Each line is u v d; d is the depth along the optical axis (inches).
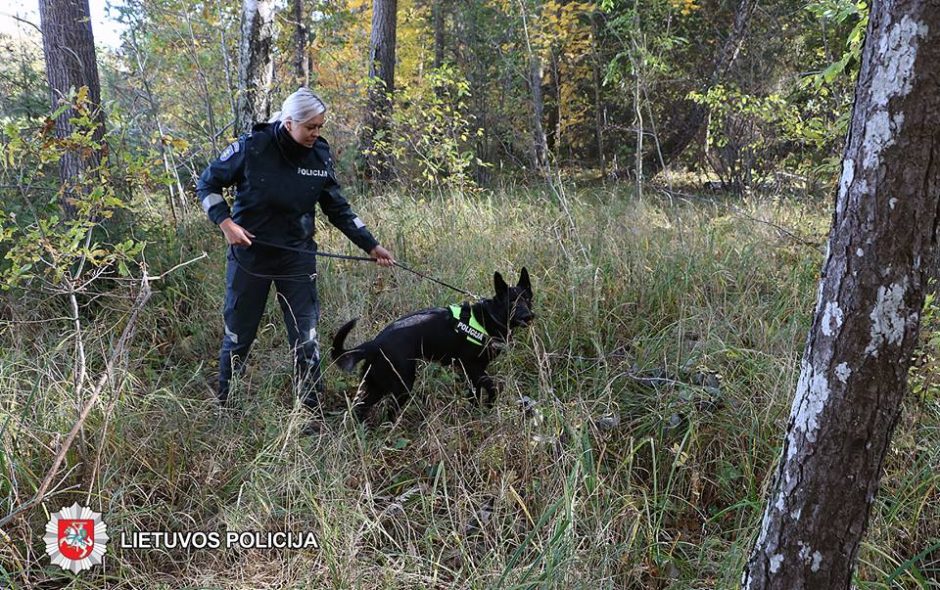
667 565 100.7
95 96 245.6
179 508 110.5
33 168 193.5
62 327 168.4
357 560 97.4
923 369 112.7
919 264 60.4
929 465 106.6
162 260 203.0
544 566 93.4
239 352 142.0
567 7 350.3
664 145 455.8
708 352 145.6
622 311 176.2
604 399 135.3
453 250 218.2
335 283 196.1
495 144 450.9
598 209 270.7
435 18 546.9
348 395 151.3
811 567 69.5
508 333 147.8
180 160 280.8
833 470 66.3
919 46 56.2
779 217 249.8
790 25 390.6
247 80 251.6
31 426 113.3
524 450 118.0
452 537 105.1
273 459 114.9
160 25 331.3
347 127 348.8
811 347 68.0
